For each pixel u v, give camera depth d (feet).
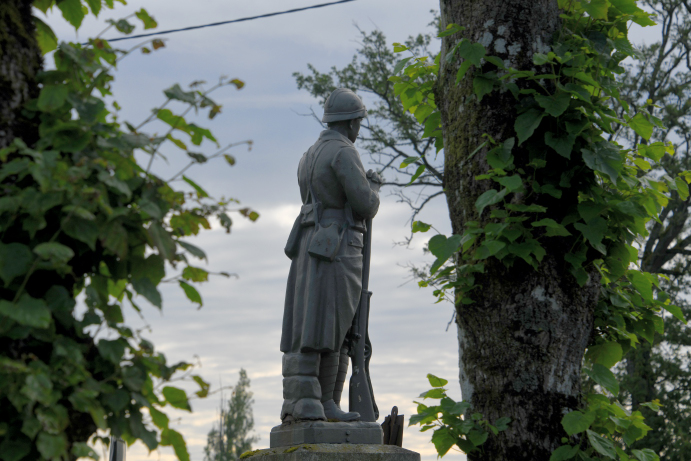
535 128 13.92
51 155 8.59
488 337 14.32
